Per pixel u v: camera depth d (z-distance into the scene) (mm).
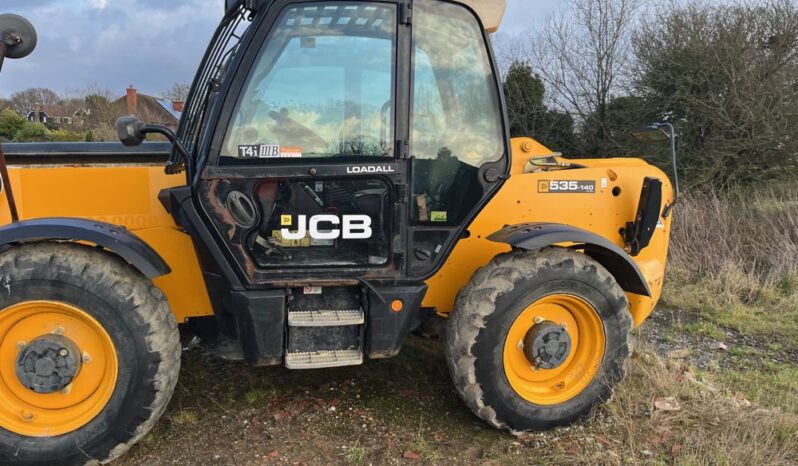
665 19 11688
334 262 2906
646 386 3484
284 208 2836
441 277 3301
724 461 2756
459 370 2938
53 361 2611
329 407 3295
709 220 7055
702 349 4504
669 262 6645
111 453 2693
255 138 2754
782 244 6574
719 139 10617
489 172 3037
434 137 2963
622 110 12617
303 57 2766
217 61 3125
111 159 3914
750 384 3754
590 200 3477
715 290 5961
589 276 3021
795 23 10398
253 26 2689
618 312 3104
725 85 10812
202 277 3020
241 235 2779
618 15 12891
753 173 10523
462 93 3002
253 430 3053
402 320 2961
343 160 2838
